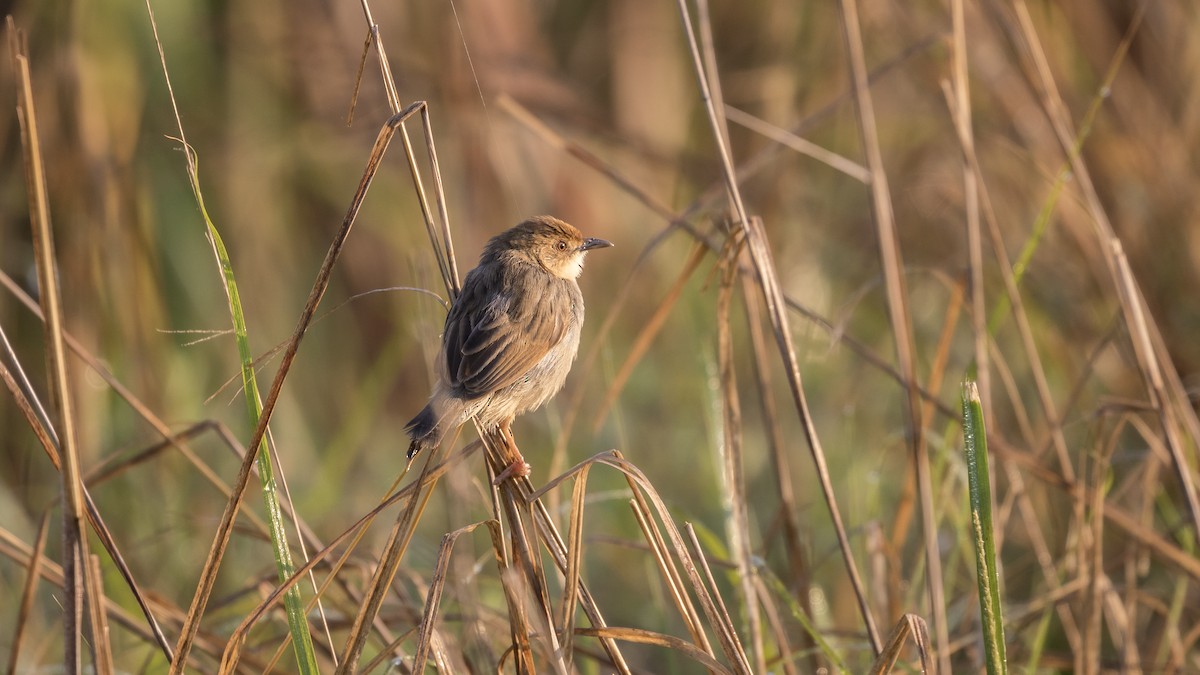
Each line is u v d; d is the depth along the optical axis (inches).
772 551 452.8
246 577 434.3
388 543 232.1
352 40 623.2
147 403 487.5
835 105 386.3
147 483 459.2
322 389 602.9
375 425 586.2
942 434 519.5
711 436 388.2
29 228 502.3
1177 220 458.0
